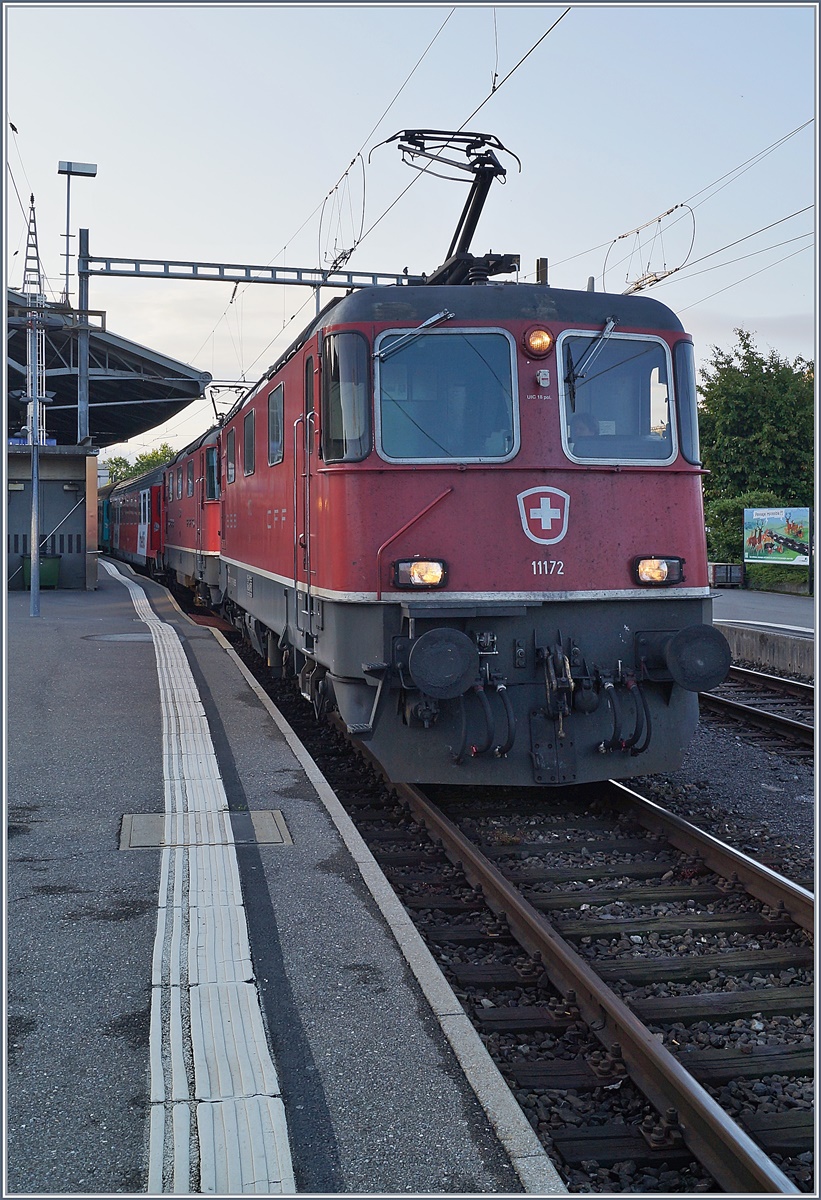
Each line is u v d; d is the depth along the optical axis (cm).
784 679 1344
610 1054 415
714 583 3105
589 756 716
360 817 748
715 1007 468
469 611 673
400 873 639
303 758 809
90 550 2355
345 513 701
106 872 563
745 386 3662
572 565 703
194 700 1027
